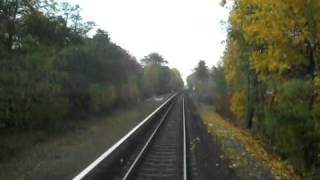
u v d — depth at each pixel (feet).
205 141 105.81
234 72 156.35
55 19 147.33
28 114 112.57
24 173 66.39
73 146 101.40
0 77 102.89
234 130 143.64
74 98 163.22
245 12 82.48
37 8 133.18
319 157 78.89
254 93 141.28
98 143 105.09
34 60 117.50
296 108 78.64
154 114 183.52
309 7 69.92
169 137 122.42
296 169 82.79
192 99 454.81
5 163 78.02
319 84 70.13
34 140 107.34
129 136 94.32
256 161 79.51
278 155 99.86
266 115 106.22
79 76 169.07
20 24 127.85
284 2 71.41
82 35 197.67
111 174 63.00
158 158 83.76
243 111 161.27
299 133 78.95
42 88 117.50
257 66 81.56
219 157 82.02
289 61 75.36
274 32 73.77
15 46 122.93
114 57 220.64
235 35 113.50
